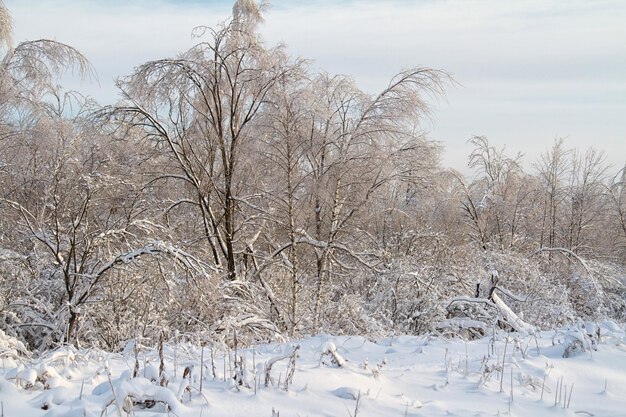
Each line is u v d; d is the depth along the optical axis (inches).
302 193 607.2
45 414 153.6
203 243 638.5
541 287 585.6
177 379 196.7
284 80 574.2
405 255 637.3
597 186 1163.9
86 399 167.0
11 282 465.4
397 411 188.1
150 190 616.1
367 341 346.9
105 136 544.7
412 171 649.6
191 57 563.8
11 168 537.3
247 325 449.4
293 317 542.6
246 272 601.3
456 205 856.9
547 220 1140.5
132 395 161.3
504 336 363.3
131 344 266.8
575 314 581.9
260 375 206.1
